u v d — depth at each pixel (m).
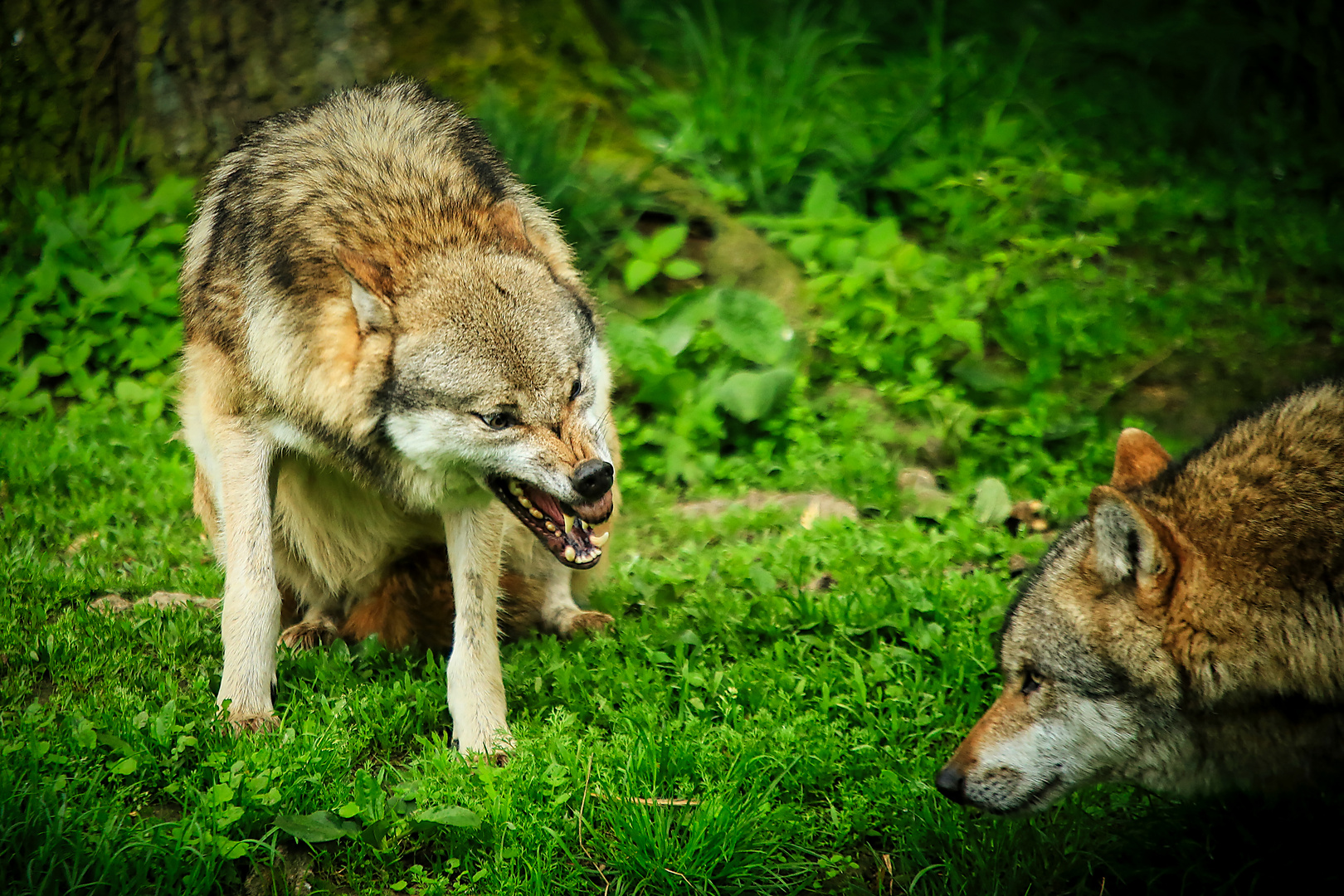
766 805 6.52
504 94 14.66
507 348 6.71
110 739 6.48
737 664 8.01
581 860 6.27
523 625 8.88
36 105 14.01
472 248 7.10
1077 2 21.14
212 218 7.74
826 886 6.30
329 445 7.08
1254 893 6.17
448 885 6.06
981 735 6.55
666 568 9.59
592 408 7.29
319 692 7.57
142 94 14.02
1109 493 5.86
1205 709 6.09
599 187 14.06
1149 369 12.68
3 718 6.90
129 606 8.56
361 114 7.78
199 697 7.28
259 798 6.20
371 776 6.58
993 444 11.62
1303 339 13.06
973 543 9.94
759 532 10.50
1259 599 5.89
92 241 12.91
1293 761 6.19
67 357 12.10
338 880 6.06
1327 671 5.84
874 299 13.16
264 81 13.98
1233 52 18.50
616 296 13.22
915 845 6.41
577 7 15.98
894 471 11.11
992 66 18.22
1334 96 18.02
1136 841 6.50
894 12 20.61
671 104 16.12
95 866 5.71
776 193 15.11
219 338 7.27
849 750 7.13
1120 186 16.02
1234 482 6.18
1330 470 5.99
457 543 7.33
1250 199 15.80
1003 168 15.53
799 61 17.03
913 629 8.36
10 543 9.35
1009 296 13.57
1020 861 6.34
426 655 8.32
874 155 15.71
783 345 12.40
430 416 6.74
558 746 6.92
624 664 8.12
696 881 6.12
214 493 7.59
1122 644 6.11
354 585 8.49
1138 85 18.47
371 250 6.98
